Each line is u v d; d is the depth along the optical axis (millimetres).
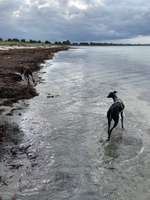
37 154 12695
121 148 13203
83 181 10422
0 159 12078
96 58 80312
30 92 24891
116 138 14375
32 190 9883
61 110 19719
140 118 17344
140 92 25094
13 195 9570
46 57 73000
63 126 16359
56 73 40875
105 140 14164
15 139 14336
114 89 27125
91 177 10695
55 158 12305
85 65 55281
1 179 10531
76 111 19422
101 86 29078
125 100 22047
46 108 20250
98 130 15578
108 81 32625
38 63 54062
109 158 12227
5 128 15703
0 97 22766
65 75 38688
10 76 32531
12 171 11133
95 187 10023
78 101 22359
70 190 9875
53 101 22391
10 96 23125
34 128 16016
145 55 101812
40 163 11836
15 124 16594
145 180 10367
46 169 11336
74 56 89875
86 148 13289
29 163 11820
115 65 55031
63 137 14695
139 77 35500
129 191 9711
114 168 11344
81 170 11234
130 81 32188
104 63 60562
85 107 20406
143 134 14820
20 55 68688
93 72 42406
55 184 10258
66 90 27094
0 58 57188
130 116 17781
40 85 29906
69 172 11094
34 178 10664
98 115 18328
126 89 26938
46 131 15570
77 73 41188
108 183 10258
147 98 22547
